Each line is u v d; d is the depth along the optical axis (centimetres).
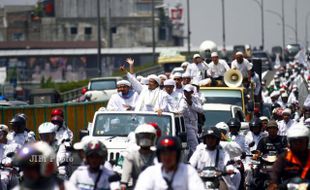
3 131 3294
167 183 2058
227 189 2867
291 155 2356
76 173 2261
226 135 3450
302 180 2319
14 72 18412
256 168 3372
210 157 2847
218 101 5178
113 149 3216
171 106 3794
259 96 6225
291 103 5838
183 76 4378
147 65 15788
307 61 8300
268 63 14288
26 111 5097
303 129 2341
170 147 2048
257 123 3900
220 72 5628
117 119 3453
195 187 2055
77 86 13425
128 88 3747
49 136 3091
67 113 5634
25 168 1675
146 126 2453
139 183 2073
